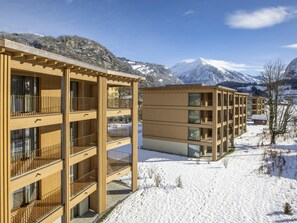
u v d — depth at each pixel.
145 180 23.00
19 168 11.33
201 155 33.00
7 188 9.45
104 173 17.03
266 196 19.25
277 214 16.33
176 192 20.25
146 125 36.88
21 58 10.23
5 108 9.38
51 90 14.32
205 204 18.09
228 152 34.72
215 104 30.39
